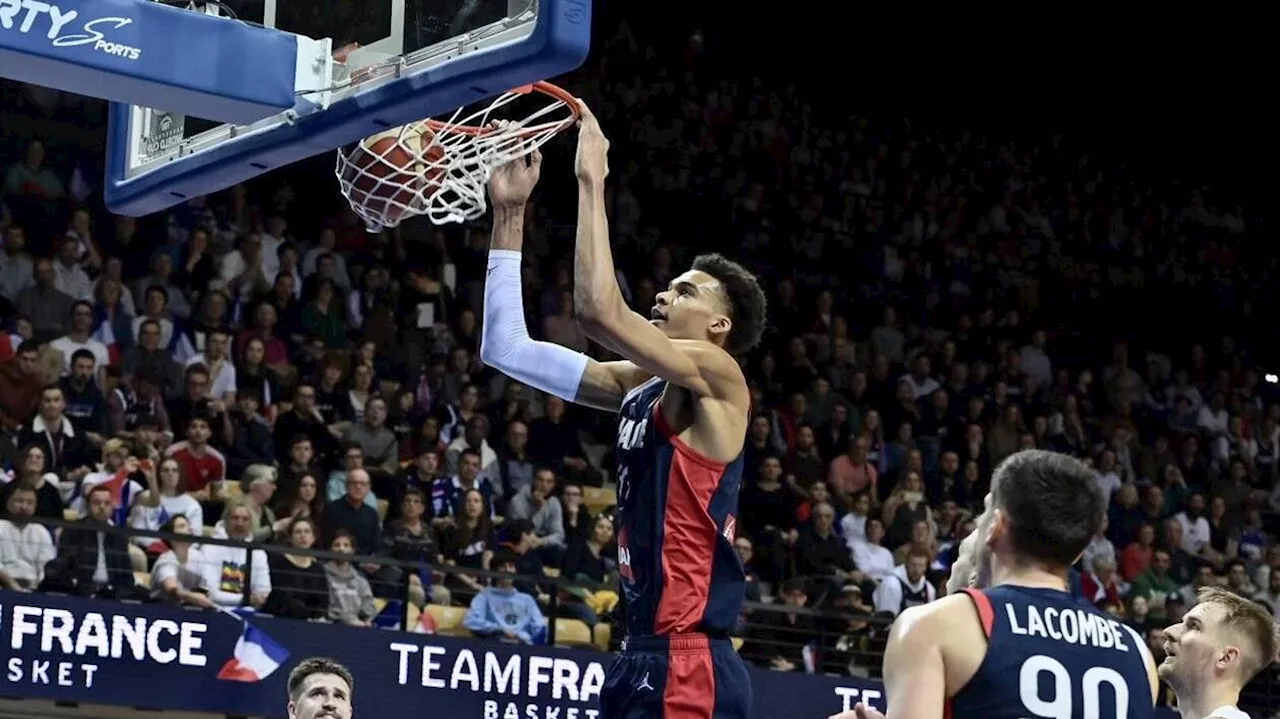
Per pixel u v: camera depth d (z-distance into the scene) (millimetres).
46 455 9844
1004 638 2752
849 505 12719
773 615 11484
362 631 9375
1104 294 17391
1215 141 19609
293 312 11859
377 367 12078
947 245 16844
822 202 16516
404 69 3674
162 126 4336
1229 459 15727
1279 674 12117
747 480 12633
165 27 3729
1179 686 4484
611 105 15883
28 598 8570
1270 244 19188
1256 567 14008
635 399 3547
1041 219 17719
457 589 10211
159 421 10523
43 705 9406
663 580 3361
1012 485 2855
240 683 9023
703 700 3316
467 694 9578
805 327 14906
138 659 8805
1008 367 15297
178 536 8930
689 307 3525
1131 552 13039
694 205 15766
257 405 10898
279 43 3850
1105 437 15320
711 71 17656
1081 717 2750
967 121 18672
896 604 11734
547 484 11203
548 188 14867
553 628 10078
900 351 14984
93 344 10695
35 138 12695
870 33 18469
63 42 3600
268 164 4059
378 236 13109
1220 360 16906
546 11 3371
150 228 11992
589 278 3252
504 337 3699
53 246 11328
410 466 11016
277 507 10305
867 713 2834
